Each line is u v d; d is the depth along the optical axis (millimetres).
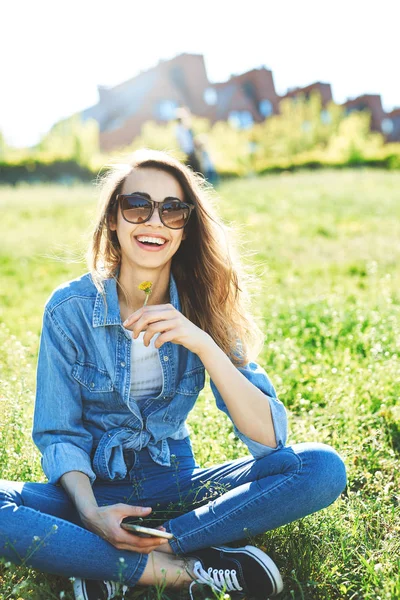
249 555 2438
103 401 2758
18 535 2314
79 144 28875
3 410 3195
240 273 3049
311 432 3602
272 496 2490
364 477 3328
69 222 13773
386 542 2682
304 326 5734
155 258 2744
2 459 3037
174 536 2521
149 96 43000
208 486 2682
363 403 4051
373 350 4586
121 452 2723
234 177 26234
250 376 2824
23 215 14938
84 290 2787
